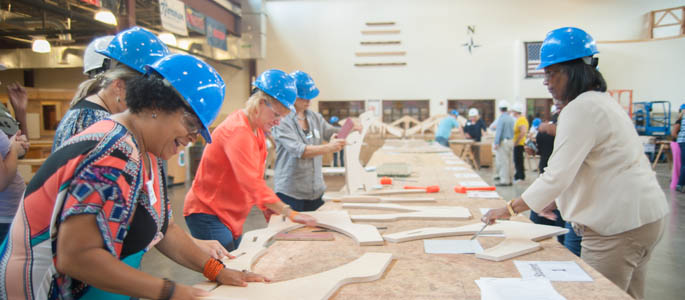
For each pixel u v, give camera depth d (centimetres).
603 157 133
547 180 135
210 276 110
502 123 667
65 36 596
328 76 1163
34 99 629
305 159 239
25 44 656
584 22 1073
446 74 1133
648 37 1047
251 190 160
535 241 147
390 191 245
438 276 116
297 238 154
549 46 145
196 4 846
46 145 522
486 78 1120
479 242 146
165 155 88
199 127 86
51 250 80
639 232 133
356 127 254
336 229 164
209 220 172
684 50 1002
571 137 133
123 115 86
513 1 1097
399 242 149
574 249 184
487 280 110
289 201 241
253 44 1053
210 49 891
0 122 167
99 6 523
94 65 130
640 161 137
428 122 943
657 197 135
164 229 104
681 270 302
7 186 167
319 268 125
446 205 212
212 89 85
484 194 240
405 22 1138
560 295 100
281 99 162
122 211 78
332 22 1155
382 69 1152
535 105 1087
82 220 73
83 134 80
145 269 306
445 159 445
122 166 78
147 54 112
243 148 160
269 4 1161
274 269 125
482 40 1116
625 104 1045
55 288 82
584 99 135
